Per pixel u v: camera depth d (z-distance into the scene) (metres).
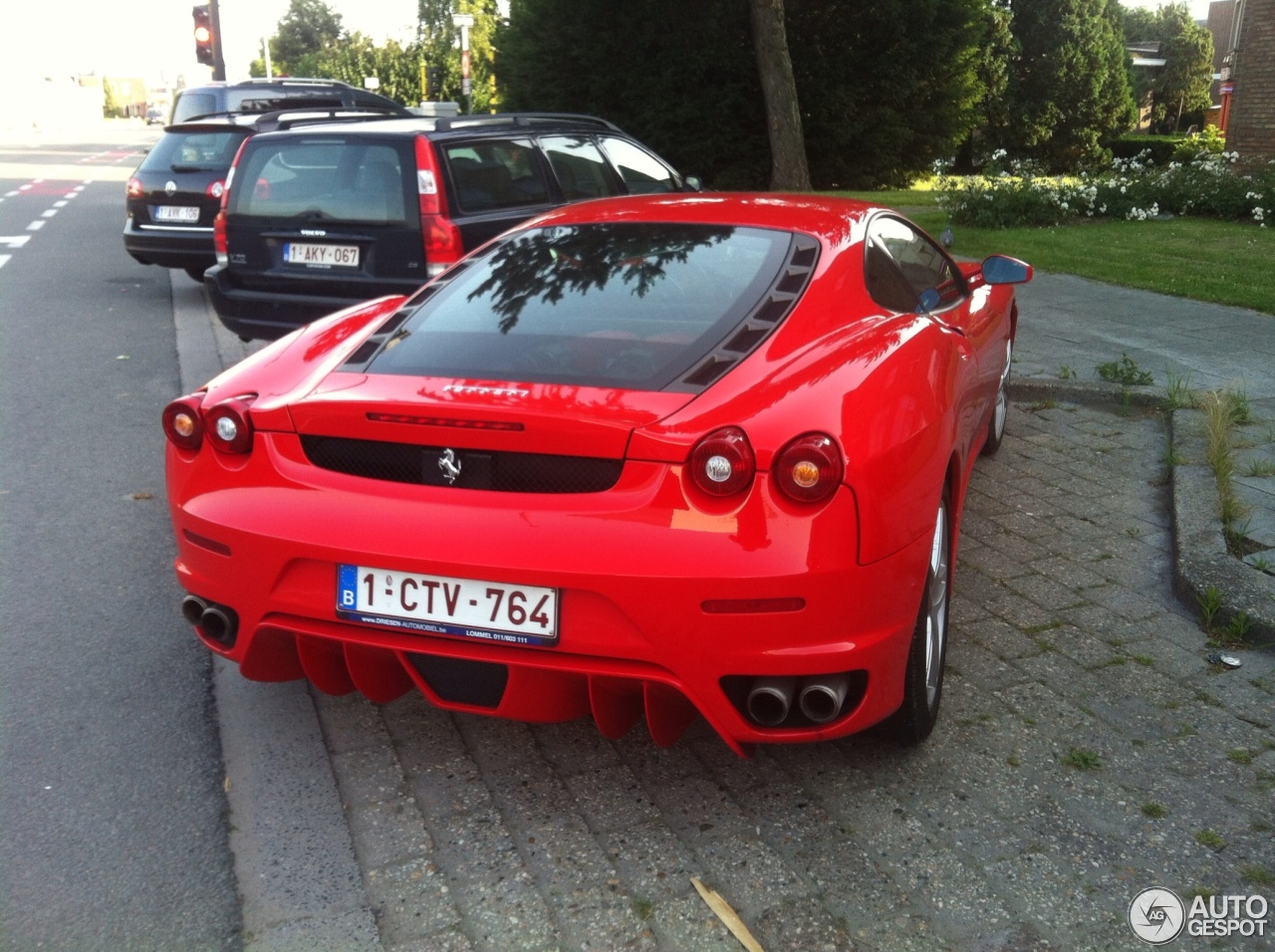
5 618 3.78
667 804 2.74
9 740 3.03
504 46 26.53
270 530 2.59
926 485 2.63
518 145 6.75
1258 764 2.88
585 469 2.42
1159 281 9.82
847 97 24.97
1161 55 70.31
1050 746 2.96
